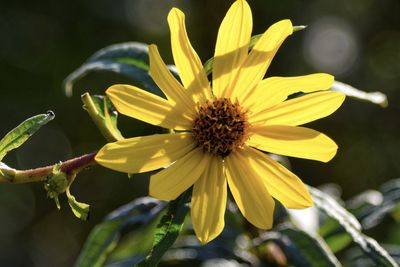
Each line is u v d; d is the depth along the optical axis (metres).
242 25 0.45
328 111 0.45
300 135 0.45
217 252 0.52
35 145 1.03
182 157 0.45
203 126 0.45
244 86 0.45
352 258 0.54
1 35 1.02
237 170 0.45
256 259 0.52
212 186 0.44
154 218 0.50
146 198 0.51
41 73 1.02
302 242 0.49
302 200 0.44
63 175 0.42
